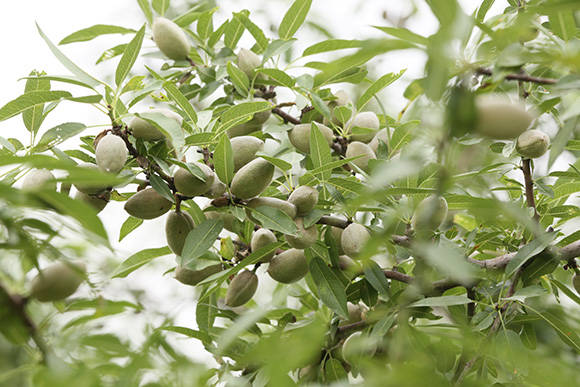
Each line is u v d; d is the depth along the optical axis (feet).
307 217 4.50
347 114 4.85
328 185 4.57
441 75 3.73
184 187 4.42
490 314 4.52
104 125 4.43
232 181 4.46
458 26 3.69
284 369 3.73
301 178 4.49
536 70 4.66
